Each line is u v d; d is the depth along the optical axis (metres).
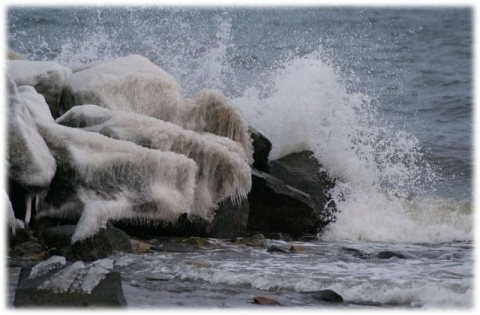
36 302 16.66
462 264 23.69
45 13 75.75
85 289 16.94
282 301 18.80
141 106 28.77
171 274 20.86
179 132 25.59
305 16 87.50
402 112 56.25
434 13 117.12
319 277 21.00
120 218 24.02
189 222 25.72
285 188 29.36
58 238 22.06
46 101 28.89
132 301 18.00
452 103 59.19
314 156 33.53
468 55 85.94
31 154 22.66
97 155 24.02
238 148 27.97
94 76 28.92
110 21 59.53
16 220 22.38
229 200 26.62
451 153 44.69
